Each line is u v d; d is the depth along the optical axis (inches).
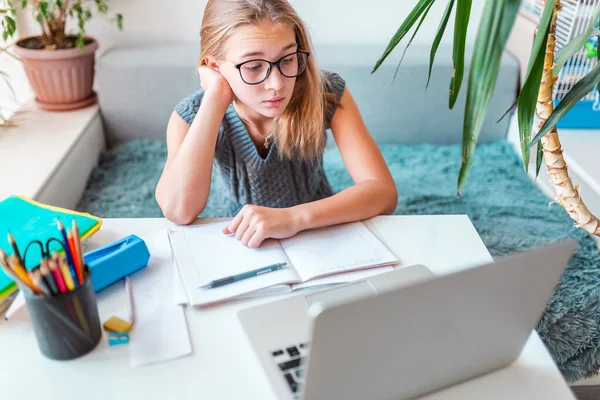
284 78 37.5
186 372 24.4
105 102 76.3
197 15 80.4
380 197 38.5
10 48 77.3
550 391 23.8
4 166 60.2
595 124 70.8
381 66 75.9
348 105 46.6
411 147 79.4
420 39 84.0
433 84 77.3
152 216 61.1
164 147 76.6
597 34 32.5
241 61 36.9
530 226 59.9
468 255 33.3
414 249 33.8
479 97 23.7
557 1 29.8
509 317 22.5
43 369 24.5
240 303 29.0
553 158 34.2
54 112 74.9
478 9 81.0
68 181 64.4
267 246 33.5
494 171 72.5
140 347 25.7
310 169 48.1
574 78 66.7
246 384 23.7
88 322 24.8
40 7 65.9
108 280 29.5
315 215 34.9
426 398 23.3
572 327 47.3
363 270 31.5
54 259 23.6
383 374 21.2
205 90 42.4
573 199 35.1
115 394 23.2
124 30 80.5
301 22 38.8
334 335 18.6
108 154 74.8
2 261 23.0
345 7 81.1
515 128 77.9
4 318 27.5
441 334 21.3
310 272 31.0
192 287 29.5
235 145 45.5
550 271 21.7
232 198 49.9
